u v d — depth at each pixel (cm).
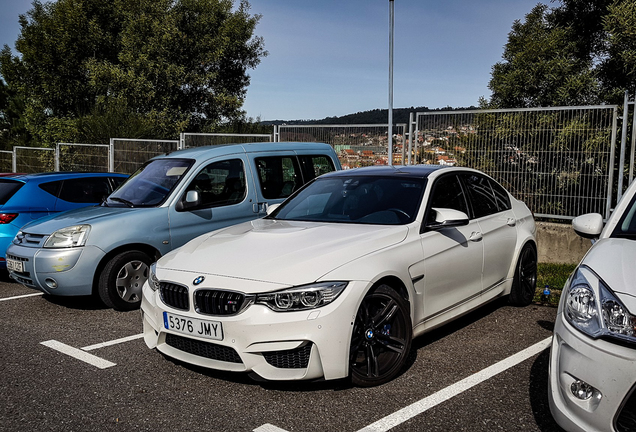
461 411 336
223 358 358
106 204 655
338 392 366
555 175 850
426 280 416
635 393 243
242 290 348
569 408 264
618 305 258
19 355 454
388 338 381
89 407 352
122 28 2700
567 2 1434
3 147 2942
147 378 399
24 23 2800
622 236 338
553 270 781
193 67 2561
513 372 399
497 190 569
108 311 594
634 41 1180
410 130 988
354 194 485
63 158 1592
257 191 687
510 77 1326
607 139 803
